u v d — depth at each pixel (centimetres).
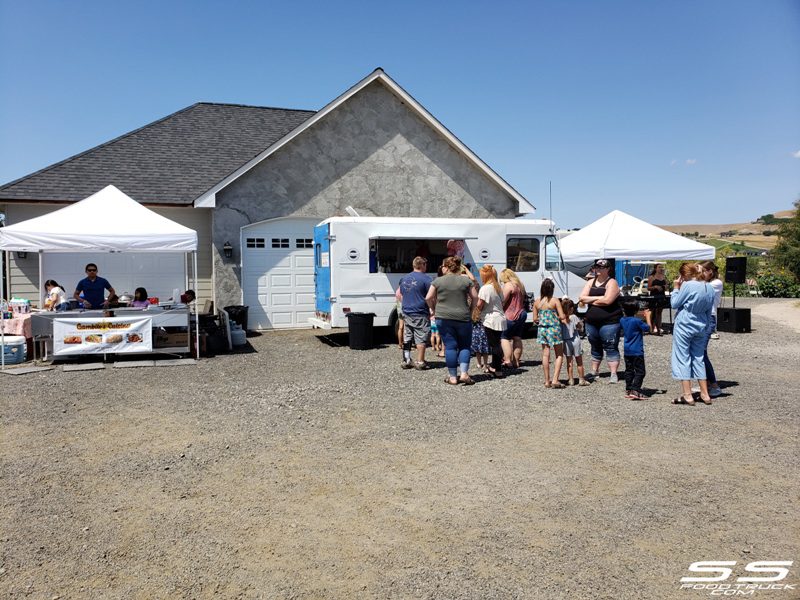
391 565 371
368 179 1650
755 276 3462
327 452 584
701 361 763
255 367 1048
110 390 865
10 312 1196
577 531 412
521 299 991
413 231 1294
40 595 341
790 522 424
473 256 1331
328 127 1609
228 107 1953
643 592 339
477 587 345
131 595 341
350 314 1241
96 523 432
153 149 1686
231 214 1529
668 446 594
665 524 422
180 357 1152
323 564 373
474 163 1730
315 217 1598
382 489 490
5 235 1050
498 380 922
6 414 733
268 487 497
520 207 1777
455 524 425
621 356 1192
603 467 536
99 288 1215
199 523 431
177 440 627
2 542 404
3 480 517
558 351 855
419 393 833
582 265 1731
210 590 345
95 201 1187
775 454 568
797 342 1365
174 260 1541
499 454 574
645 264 2191
